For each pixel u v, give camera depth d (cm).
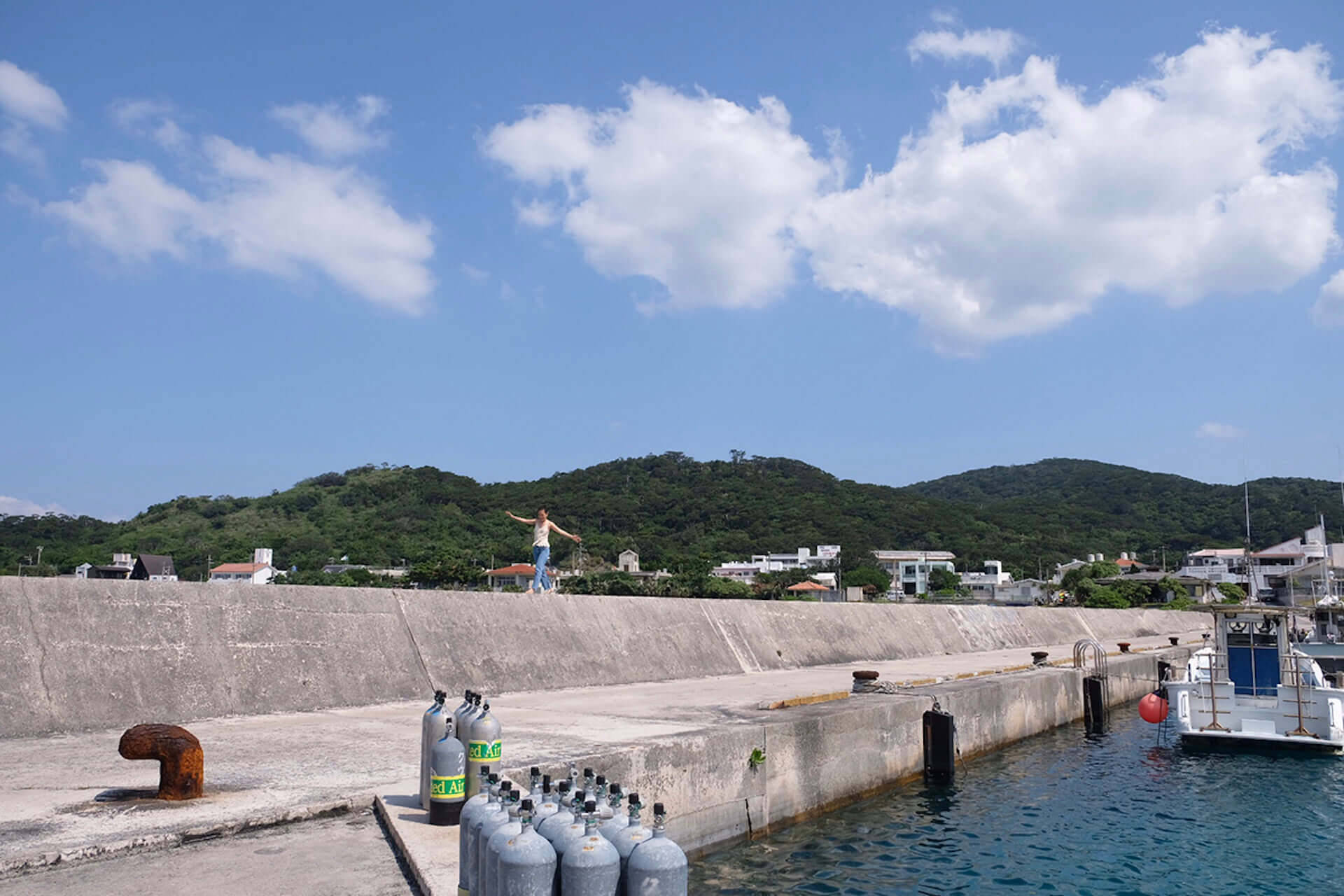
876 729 1334
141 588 1026
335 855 532
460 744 579
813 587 9838
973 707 1678
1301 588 4916
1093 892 947
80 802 615
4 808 598
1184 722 1856
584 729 1001
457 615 1368
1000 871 994
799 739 1143
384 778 700
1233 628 1981
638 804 419
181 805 609
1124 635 4381
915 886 924
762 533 14800
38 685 895
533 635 1463
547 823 415
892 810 1245
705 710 1208
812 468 18712
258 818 584
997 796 1361
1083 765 1647
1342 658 2431
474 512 13888
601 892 387
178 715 970
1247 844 1141
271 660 1093
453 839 540
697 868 930
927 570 11956
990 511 18075
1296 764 1675
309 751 814
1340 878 1015
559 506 14975
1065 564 12975
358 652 1191
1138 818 1262
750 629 2002
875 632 2477
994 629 3225
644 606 1759
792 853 1005
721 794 987
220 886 477
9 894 457
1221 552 11006
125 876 490
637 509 15662
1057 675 2116
